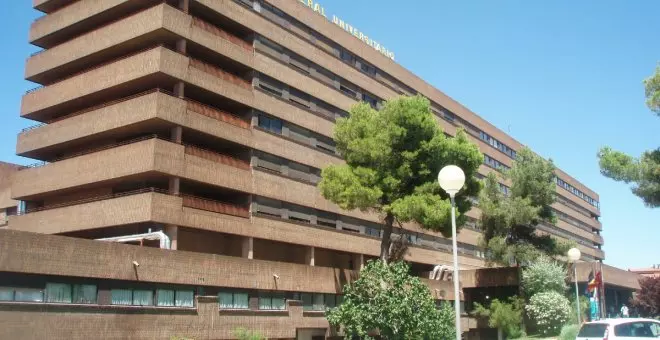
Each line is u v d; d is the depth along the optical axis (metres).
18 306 22.83
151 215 32.72
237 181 38.84
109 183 36.53
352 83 52.25
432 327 32.28
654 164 28.61
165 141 34.25
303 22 47.38
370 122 36.25
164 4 35.69
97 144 39.22
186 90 37.72
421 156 35.56
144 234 32.34
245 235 38.97
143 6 38.06
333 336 39.81
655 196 28.88
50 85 40.69
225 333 31.92
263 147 41.41
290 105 44.47
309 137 46.31
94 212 35.31
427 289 33.47
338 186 34.91
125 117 35.50
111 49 38.12
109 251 26.86
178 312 29.36
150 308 27.98
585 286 65.38
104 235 37.47
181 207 34.59
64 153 41.34
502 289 57.38
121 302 27.27
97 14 39.06
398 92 58.84
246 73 42.03
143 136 37.44
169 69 35.28
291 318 36.81
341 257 51.56
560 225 94.88
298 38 46.44
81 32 41.53
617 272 77.62
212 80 38.12
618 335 19.19
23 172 40.50
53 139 39.38
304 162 44.94
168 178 35.25
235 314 32.81
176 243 33.97
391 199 35.50
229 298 33.25
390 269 33.62
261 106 41.75
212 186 37.69
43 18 42.19
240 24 41.31
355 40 53.53
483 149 75.81
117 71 36.75
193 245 39.09
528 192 54.06
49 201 41.12
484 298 58.09
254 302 34.84
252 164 40.56
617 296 88.75
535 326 52.00
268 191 41.19
